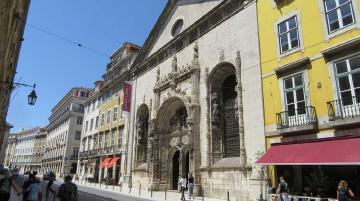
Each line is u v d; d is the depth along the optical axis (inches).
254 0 813.2
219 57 906.1
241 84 796.6
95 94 2047.2
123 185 1364.4
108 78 1977.1
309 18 642.2
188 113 970.7
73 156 2586.1
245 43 813.2
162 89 1187.3
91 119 2094.0
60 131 2933.1
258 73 747.4
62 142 2738.7
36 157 3777.1
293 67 649.0
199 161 896.3
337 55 568.1
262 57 746.2
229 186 774.5
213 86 932.6
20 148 4493.1
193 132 913.5
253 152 713.6
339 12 585.0
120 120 1593.3
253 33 791.7
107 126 1765.5
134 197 869.8
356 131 506.6
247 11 831.1
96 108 2036.2
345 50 554.6
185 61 1072.2
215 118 893.2
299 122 611.5
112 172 1544.0
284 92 665.6
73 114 2682.1
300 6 668.7
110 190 1153.4
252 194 688.4
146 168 1191.6
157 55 1278.3
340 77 557.3
